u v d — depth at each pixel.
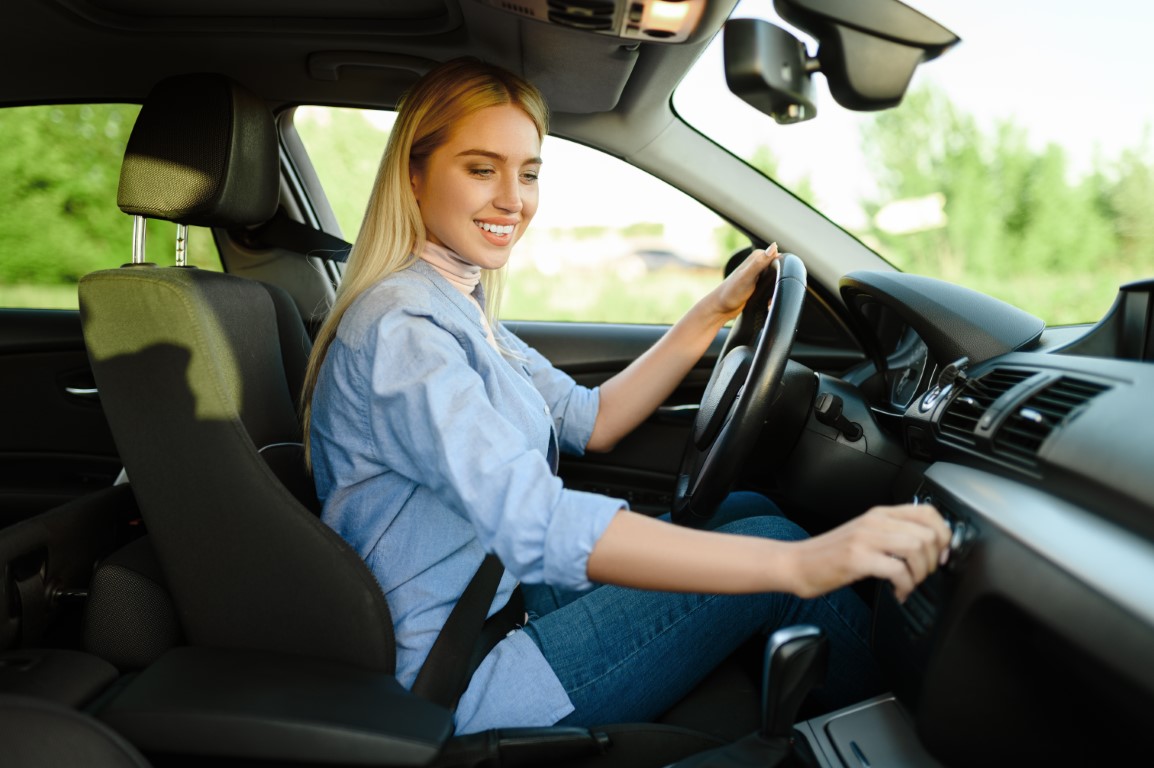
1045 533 0.86
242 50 1.71
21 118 2.29
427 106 1.16
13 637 1.13
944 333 1.43
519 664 1.12
